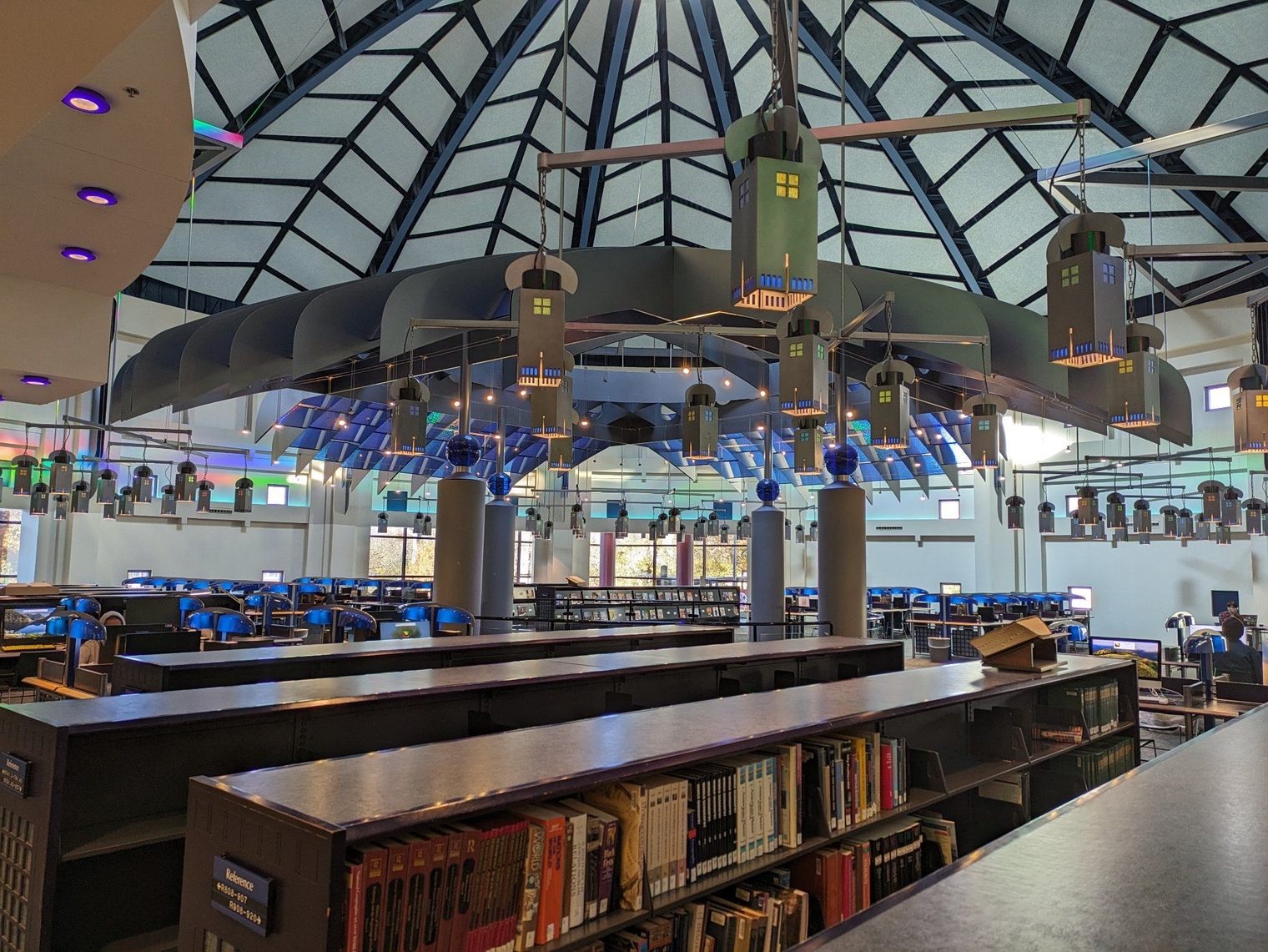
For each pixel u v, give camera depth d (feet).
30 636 23.22
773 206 8.34
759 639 39.14
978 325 30.12
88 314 16.14
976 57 37.09
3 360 15.16
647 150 11.82
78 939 8.51
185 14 8.35
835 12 37.35
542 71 41.73
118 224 12.71
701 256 27.27
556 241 53.42
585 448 60.59
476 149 46.11
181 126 9.73
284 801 6.03
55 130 9.84
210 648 20.63
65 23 6.43
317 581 60.18
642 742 8.19
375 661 15.83
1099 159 30.89
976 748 14.11
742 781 8.89
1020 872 4.31
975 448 23.11
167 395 35.35
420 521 76.48
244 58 36.22
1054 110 10.96
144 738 9.40
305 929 5.46
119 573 63.77
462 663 16.92
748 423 53.47
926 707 11.00
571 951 6.91
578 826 7.18
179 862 9.37
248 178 45.44
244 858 6.05
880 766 10.70
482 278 27.84
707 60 40.42
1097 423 38.32
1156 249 16.16
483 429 58.85
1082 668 15.75
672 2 38.37
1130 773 6.91
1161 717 23.43
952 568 76.33
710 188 48.60
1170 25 32.55
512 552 38.70
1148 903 3.83
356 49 36.76
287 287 56.18
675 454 65.21
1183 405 34.55
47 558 58.65
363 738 11.43
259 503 71.82
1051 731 15.55
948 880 4.17
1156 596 62.85
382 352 24.85
